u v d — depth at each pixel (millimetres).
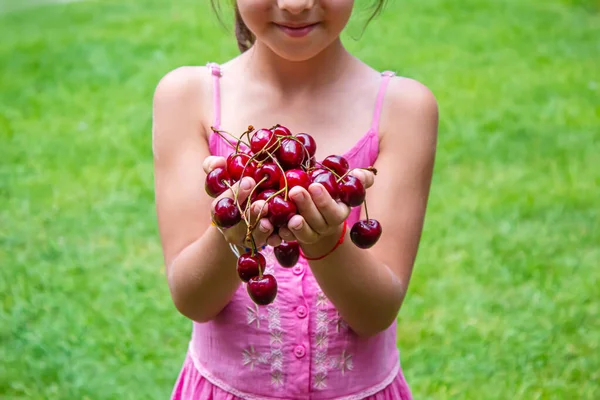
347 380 2416
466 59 10547
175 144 2445
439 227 6027
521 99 9109
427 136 2443
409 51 10758
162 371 4391
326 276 2135
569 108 8844
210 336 2459
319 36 2211
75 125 8305
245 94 2467
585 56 10898
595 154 7629
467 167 7262
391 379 2525
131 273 5406
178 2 13461
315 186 1821
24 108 8812
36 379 4301
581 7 13219
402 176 2396
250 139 2008
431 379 4293
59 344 4590
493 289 5238
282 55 2252
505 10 12938
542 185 6887
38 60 10336
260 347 2396
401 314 4910
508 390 4223
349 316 2252
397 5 13016
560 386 4234
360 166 2398
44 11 13289
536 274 5379
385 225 2359
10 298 5090
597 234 6016
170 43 10977
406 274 2381
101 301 5090
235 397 2428
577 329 4836
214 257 2152
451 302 5078
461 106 8820
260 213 1810
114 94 9250
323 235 1911
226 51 10680
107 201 6559
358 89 2455
